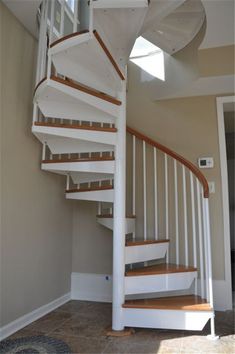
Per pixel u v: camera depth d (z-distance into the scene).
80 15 3.84
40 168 2.81
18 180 2.47
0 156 2.25
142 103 3.53
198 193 2.60
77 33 2.03
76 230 3.46
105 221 2.89
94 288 3.30
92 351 2.00
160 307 2.30
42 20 2.48
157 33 2.98
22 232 2.50
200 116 3.32
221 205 3.11
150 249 2.68
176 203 2.93
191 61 2.98
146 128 3.47
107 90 2.53
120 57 2.54
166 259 3.00
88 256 3.38
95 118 2.56
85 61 2.22
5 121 2.33
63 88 2.22
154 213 3.26
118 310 2.35
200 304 2.33
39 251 2.75
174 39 3.04
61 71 2.25
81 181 2.95
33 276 2.63
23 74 2.59
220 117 3.25
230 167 4.54
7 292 2.28
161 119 3.44
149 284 2.45
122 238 2.43
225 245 3.03
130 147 3.45
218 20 2.26
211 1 2.08
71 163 2.64
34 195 2.70
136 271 2.48
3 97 2.31
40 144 2.82
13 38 2.46
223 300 2.96
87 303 3.16
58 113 2.48
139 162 3.40
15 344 2.09
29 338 2.20
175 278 2.52
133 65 3.63
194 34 2.92
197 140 3.29
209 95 3.33
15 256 2.39
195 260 2.66
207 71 2.75
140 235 3.28
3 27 2.33
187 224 3.13
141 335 2.29
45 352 1.97
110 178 2.78
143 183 3.33
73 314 2.78
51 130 2.42
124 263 2.43
